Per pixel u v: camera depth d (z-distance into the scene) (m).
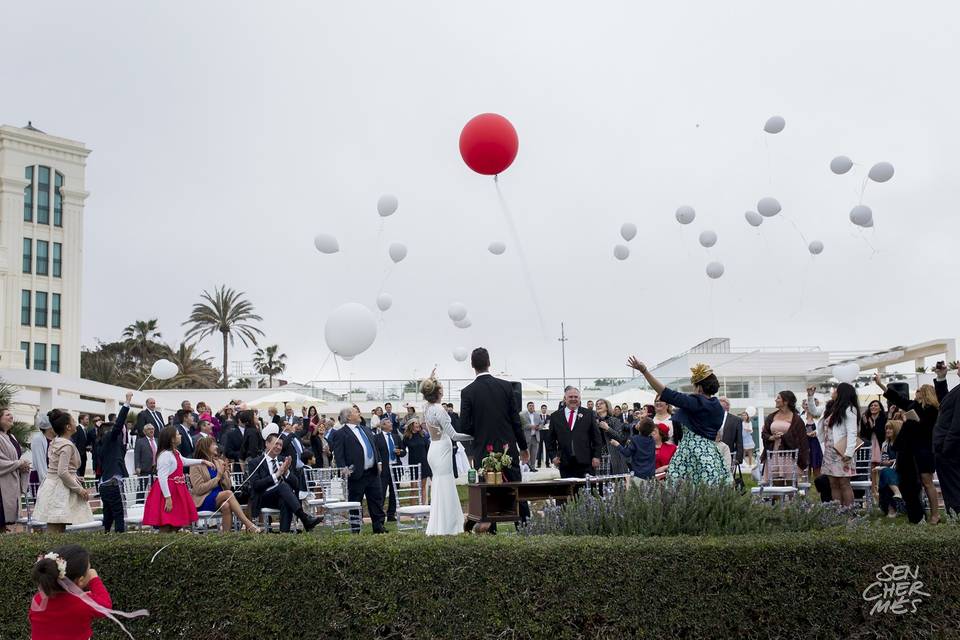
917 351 35.12
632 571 5.21
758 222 15.42
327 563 5.48
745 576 5.25
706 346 47.25
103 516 12.14
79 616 4.75
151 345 74.38
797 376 43.28
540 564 5.23
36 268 57.47
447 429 9.96
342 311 9.83
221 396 46.50
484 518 9.52
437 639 5.27
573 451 11.56
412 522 14.32
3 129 56.03
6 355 46.19
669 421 12.22
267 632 5.55
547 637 5.18
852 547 5.34
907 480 10.47
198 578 5.70
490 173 10.01
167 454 10.75
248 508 12.56
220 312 65.19
